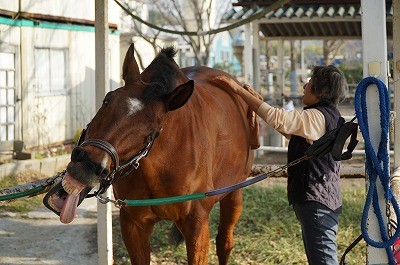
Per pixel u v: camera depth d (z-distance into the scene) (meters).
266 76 17.83
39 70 11.39
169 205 3.70
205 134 3.82
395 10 4.77
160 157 3.58
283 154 12.21
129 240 3.95
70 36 12.14
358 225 6.37
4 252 6.00
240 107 4.61
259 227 6.37
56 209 3.20
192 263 3.80
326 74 3.85
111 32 13.42
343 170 5.47
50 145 11.58
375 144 3.29
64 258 5.88
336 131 3.54
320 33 14.34
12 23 10.59
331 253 3.82
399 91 4.89
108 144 3.12
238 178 4.52
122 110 3.21
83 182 3.04
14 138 10.66
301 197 3.83
